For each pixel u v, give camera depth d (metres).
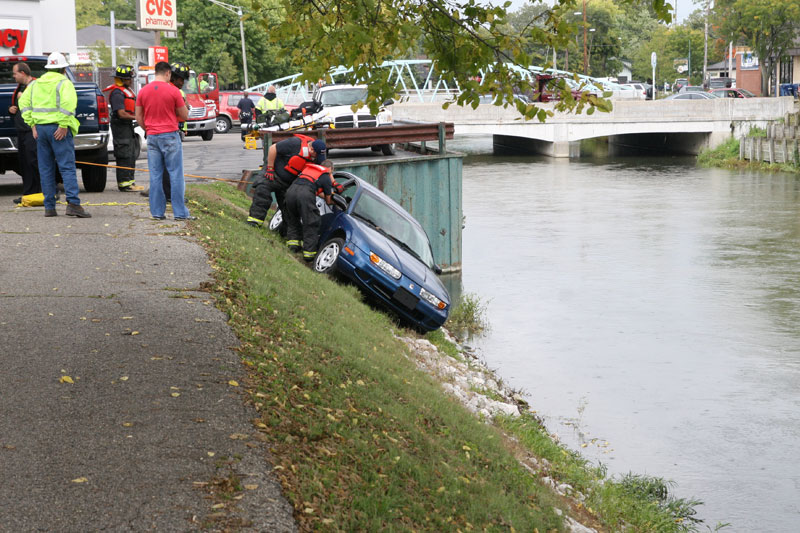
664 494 10.20
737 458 11.53
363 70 7.43
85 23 117.19
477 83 7.26
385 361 9.04
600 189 43.00
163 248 10.57
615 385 14.49
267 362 7.14
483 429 8.54
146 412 5.82
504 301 20.31
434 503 5.66
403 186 21.70
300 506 4.84
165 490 4.80
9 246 10.41
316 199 13.77
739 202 37.72
